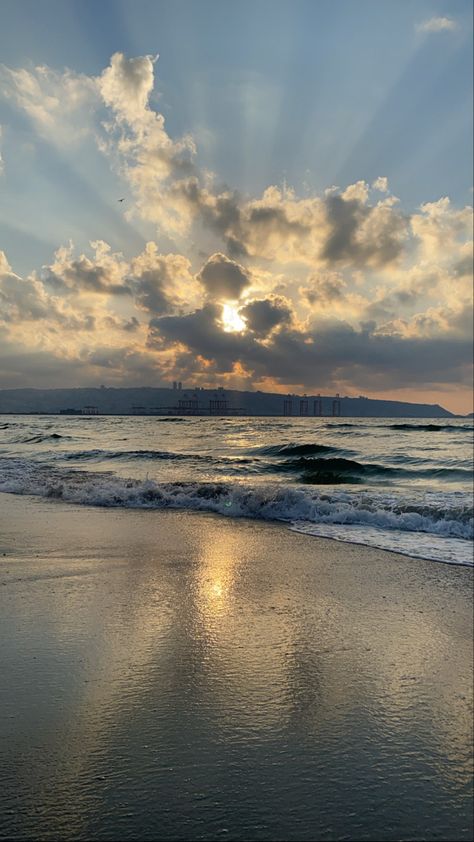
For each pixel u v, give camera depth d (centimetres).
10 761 197
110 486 1084
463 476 1569
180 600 401
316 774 196
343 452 2317
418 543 652
